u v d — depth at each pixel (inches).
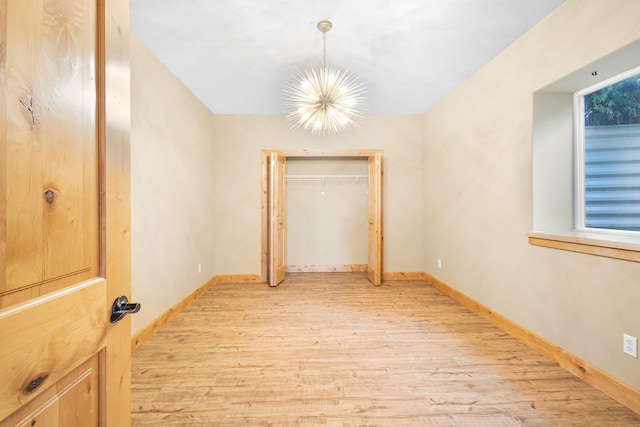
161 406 61.8
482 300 111.3
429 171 159.0
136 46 90.0
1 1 18.0
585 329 69.8
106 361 28.3
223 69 111.7
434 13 80.2
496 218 102.2
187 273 126.5
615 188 74.5
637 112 70.1
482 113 109.7
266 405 62.2
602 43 63.9
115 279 29.5
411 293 141.5
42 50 21.0
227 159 163.6
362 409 60.8
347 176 184.5
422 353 83.7
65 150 23.2
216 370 75.4
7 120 18.4
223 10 78.9
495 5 76.5
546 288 81.1
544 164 84.7
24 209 19.7
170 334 97.0
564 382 69.4
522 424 56.5
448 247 137.9
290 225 184.9
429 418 58.2
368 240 170.9
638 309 58.5
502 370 74.9
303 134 165.9
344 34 90.1
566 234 78.3
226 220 163.8
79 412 25.0
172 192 112.7
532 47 84.3
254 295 138.9
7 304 18.6
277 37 91.6
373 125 167.6
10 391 18.6
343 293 141.9
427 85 127.3
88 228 26.1
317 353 84.0
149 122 97.0
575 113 83.2
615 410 59.8
